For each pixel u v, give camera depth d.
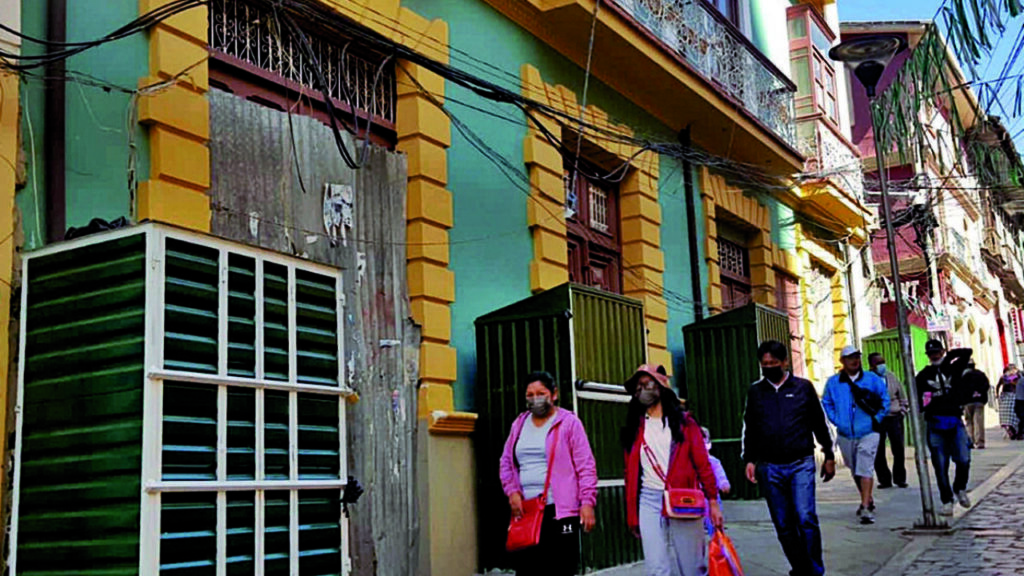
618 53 11.67
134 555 4.66
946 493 10.91
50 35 6.11
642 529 6.41
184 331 4.96
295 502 5.46
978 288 33.62
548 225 10.50
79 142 6.16
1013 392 21.75
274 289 5.51
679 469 6.36
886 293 23.59
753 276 15.99
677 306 13.18
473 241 9.47
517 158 10.32
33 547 5.01
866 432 10.65
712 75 13.41
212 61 7.28
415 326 8.64
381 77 8.97
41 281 5.29
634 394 6.56
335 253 7.98
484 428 8.92
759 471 7.68
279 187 7.54
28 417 5.16
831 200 17.67
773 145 15.05
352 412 7.84
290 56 8.02
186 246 5.05
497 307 9.63
